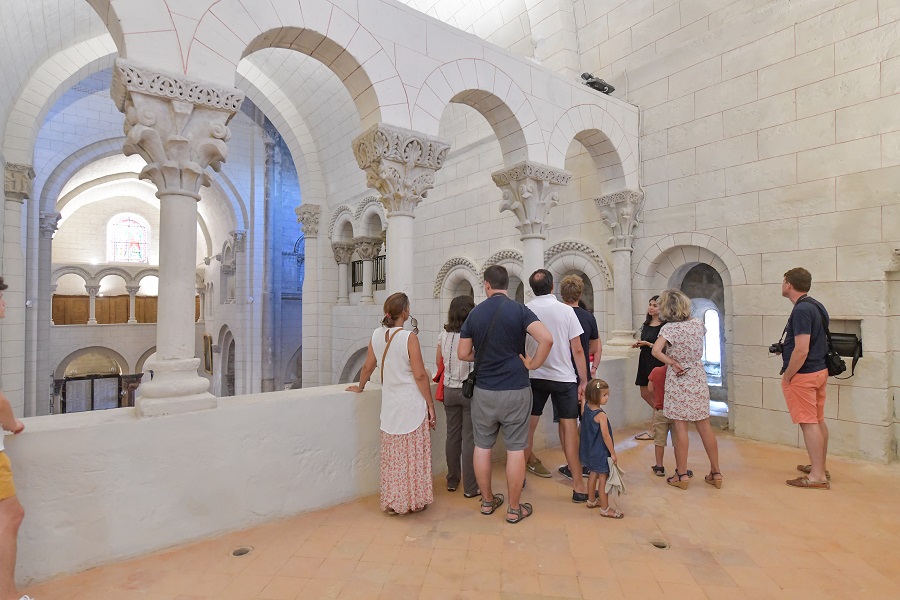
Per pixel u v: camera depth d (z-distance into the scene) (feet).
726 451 16.78
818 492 12.78
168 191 10.58
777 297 17.92
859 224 15.96
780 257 17.85
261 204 59.26
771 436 17.97
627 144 22.02
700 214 20.27
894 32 15.38
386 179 14.40
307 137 43.47
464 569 9.03
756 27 18.72
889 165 15.37
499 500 12.00
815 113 17.08
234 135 58.29
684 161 20.92
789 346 13.21
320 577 8.78
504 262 28.17
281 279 61.87
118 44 10.65
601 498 11.34
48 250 45.70
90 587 8.44
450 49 15.79
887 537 10.25
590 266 24.27
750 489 12.99
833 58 16.69
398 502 11.00
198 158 10.89
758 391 18.37
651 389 16.61
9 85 23.59
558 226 26.05
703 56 20.34
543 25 26.32
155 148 10.32
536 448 16.49
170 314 10.53
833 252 16.52
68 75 28.78
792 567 9.05
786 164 17.78
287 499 11.29
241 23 11.55
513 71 17.53
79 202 76.64
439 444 14.30
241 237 59.36
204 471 10.21
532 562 9.26
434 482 13.64
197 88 10.62
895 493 12.75
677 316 12.95
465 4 29.99
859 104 16.06
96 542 9.03
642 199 22.40
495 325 10.78
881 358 15.42
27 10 21.57
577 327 12.34
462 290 33.24
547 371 12.38
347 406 12.36
